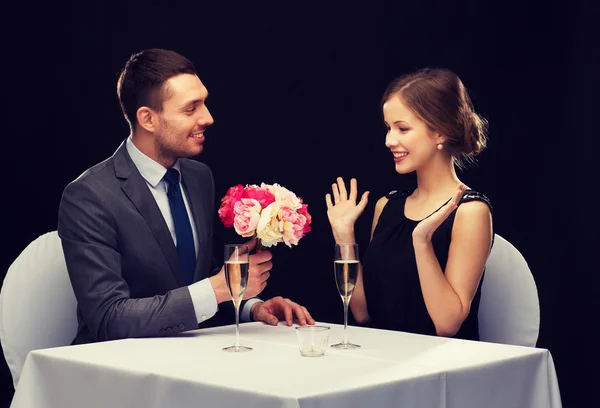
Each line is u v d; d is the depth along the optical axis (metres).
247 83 4.62
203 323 3.27
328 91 4.59
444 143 3.05
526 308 3.03
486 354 2.21
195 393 1.89
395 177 4.55
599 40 4.27
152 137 2.93
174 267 2.86
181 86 2.89
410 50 4.54
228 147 4.62
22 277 2.97
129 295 2.67
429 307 2.84
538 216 4.38
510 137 4.43
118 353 2.24
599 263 4.26
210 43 4.60
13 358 2.91
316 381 1.87
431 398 1.97
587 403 4.25
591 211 4.28
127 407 2.03
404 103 3.02
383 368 2.01
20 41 4.43
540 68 4.38
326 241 4.62
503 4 4.43
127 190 2.83
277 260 4.65
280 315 2.84
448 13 4.49
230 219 2.52
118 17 4.50
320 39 4.59
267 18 4.60
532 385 2.26
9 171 4.44
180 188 3.07
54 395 2.22
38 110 4.45
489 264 3.10
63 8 4.46
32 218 4.45
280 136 4.62
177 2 4.57
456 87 3.05
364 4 4.55
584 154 4.30
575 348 4.30
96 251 2.69
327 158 4.61
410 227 3.07
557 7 4.34
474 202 2.95
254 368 2.02
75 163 4.49
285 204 2.48
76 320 3.02
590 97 4.29
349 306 3.21
